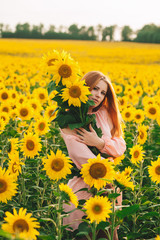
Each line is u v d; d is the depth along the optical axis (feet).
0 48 152.97
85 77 9.81
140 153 11.29
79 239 8.94
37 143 11.07
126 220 12.14
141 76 64.95
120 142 9.63
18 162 10.53
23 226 6.48
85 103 8.52
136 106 32.24
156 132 21.52
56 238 7.79
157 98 26.18
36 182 12.84
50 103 21.38
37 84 51.98
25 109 17.06
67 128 9.14
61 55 8.78
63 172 8.59
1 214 11.07
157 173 9.86
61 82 8.80
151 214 9.20
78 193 9.12
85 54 145.28
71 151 8.96
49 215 11.30
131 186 8.12
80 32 372.58
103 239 7.57
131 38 360.07
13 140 11.09
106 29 363.35
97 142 8.98
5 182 7.95
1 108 19.22
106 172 7.74
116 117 10.11
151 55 147.23
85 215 8.93
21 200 12.51
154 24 331.77
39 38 350.02
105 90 9.73
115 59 131.75
